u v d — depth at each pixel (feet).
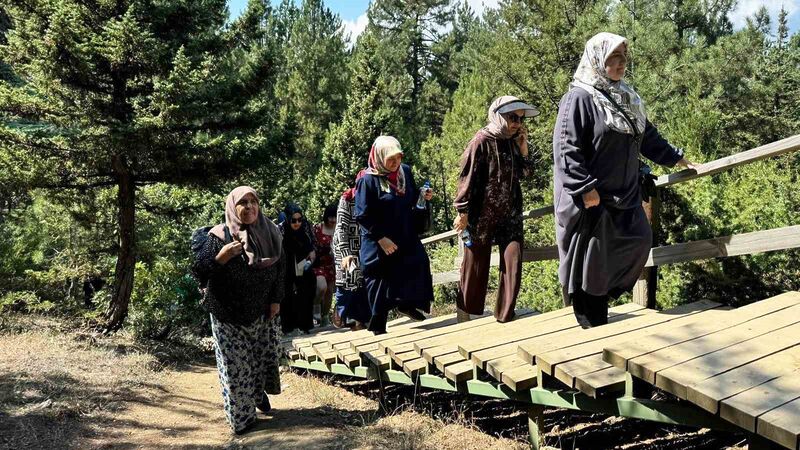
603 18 53.21
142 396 17.85
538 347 11.75
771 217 17.20
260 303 14.34
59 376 18.28
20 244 36.19
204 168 30.83
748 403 7.81
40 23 28.66
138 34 27.20
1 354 20.98
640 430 14.43
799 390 8.11
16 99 28.43
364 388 19.94
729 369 8.91
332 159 72.74
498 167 15.10
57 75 28.07
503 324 15.81
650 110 48.98
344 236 17.20
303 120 85.97
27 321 29.48
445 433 14.08
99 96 29.91
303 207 71.36
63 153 29.43
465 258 16.11
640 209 12.95
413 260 16.39
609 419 15.24
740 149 60.85
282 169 36.22
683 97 54.90
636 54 54.29
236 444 13.69
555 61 54.03
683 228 18.98
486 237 15.53
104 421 15.10
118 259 31.96
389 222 16.12
